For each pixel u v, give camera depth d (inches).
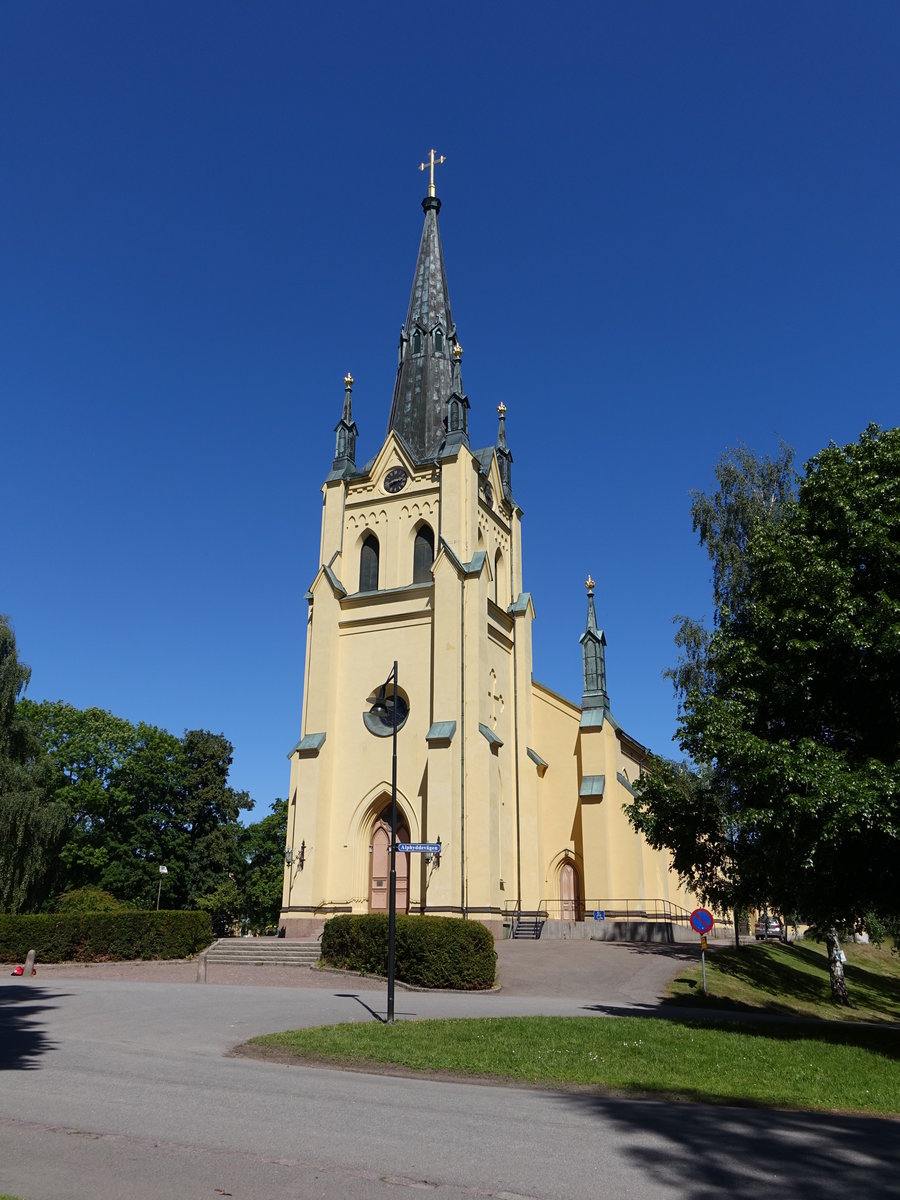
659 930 1798.7
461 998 1131.3
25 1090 552.1
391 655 1908.2
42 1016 916.0
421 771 1800.0
